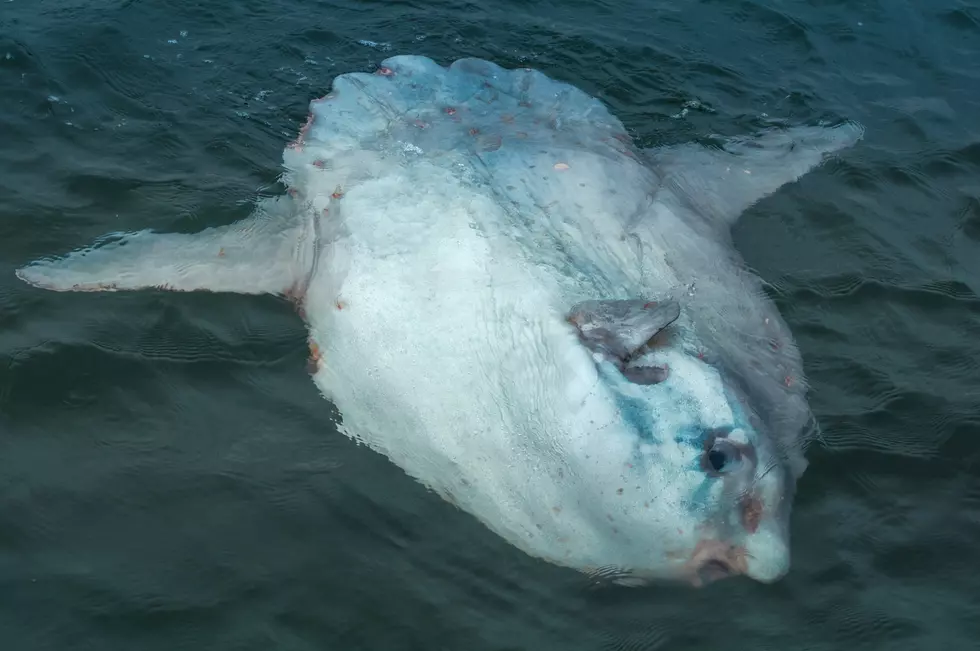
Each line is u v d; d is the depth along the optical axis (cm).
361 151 710
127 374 596
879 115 970
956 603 501
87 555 493
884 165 873
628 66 1011
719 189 777
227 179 778
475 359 538
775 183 809
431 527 523
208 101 880
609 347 509
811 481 561
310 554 507
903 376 648
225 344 624
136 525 511
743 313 610
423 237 604
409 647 470
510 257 574
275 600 484
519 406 514
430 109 761
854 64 1067
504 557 511
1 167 755
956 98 1019
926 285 734
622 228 625
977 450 594
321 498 534
